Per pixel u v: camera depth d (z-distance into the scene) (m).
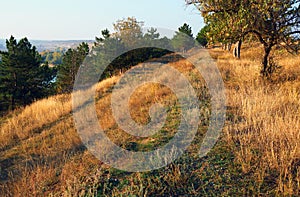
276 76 8.72
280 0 8.00
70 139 6.18
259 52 16.58
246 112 5.71
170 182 3.80
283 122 4.90
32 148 6.40
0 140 7.31
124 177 4.13
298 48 8.80
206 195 3.55
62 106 10.20
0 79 19.38
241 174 3.87
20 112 12.94
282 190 3.38
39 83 21.56
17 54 19.52
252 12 8.16
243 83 8.52
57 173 4.68
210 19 10.03
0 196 4.26
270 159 3.91
